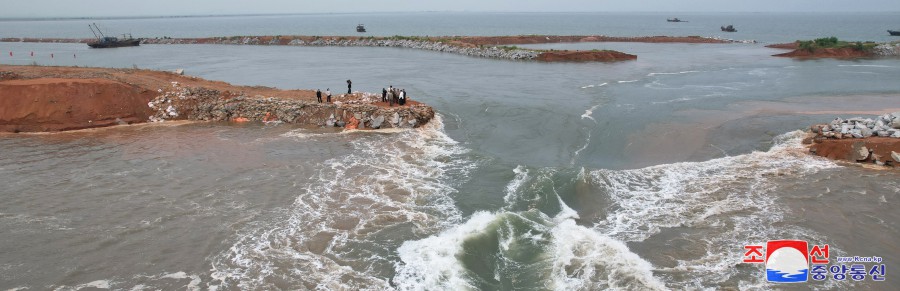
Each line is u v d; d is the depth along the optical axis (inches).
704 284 513.3
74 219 673.0
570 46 3878.0
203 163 911.0
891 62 2546.8
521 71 2262.6
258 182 815.1
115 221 667.4
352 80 1961.1
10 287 512.4
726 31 5905.5
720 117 1259.8
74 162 915.4
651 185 801.6
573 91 1681.8
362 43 3919.8
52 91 1197.1
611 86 1800.0
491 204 727.7
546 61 2733.8
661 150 1001.5
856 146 879.1
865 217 660.7
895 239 601.9
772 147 987.9
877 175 805.2
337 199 746.2
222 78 2037.4
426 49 3518.7
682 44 4047.7
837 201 711.7
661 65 2506.2
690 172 860.0
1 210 698.2
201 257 576.7
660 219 673.0
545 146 1043.3
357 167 893.8
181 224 660.1
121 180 820.6
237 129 1170.6
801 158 908.6
